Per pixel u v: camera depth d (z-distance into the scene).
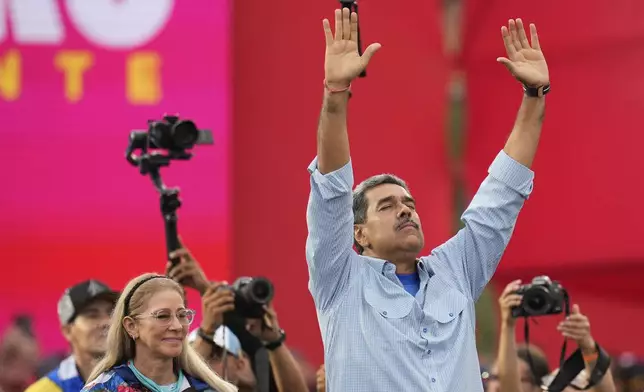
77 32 29.95
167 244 18.16
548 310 18.92
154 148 18.33
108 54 29.95
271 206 30.69
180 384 15.20
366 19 31.41
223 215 29.53
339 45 15.00
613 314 31.53
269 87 30.86
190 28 30.08
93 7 30.00
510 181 16.06
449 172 31.62
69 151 29.72
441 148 31.45
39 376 24.92
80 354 19.08
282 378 18.48
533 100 16.27
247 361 18.98
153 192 29.66
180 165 29.56
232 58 30.69
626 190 31.14
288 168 30.81
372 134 31.22
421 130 31.38
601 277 31.50
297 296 30.53
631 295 31.36
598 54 31.59
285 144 30.86
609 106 31.45
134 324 15.20
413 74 31.42
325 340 15.27
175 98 29.95
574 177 31.58
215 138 29.77
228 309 17.73
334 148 15.00
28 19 29.95
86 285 19.22
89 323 19.00
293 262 30.59
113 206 29.61
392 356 14.84
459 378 14.97
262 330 18.44
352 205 15.82
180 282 18.00
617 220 31.14
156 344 15.02
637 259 30.95
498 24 32.25
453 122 34.00
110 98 29.89
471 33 32.44
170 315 15.13
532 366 19.12
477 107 32.34
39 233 29.48
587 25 31.72
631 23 31.41
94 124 29.81
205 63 30.03
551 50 31.92
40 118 29.80
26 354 23.66
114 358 15.29
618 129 31.36
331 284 15.27
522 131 16.22
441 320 15.17
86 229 29.56
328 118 14.97
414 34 31.50
